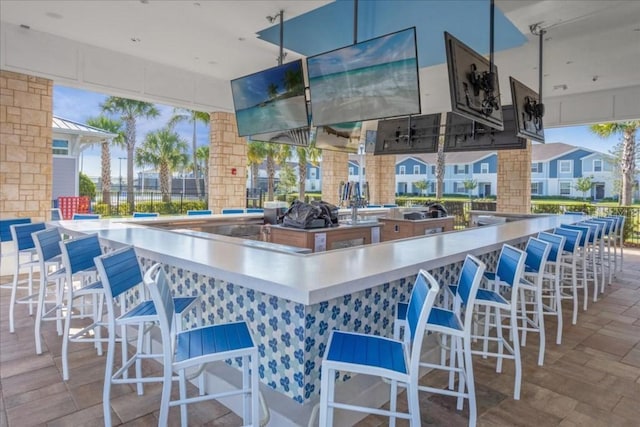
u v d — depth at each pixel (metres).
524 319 3.28
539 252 3.03
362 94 3.87
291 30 5.43
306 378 2.06
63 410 2.29
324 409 1.62
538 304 2.97
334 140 7.60
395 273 2.18
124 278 2.20
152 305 2.32
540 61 5.25
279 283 1.82
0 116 5.51
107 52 6.42
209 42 5.96
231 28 5.39
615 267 6.41
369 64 3.77
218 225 5.60
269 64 7.04
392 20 5.06
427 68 7.15
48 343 3.26
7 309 4.16
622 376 2.80
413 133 7.83
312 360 2.08
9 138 5.60
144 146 17.44
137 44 6.12
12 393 2.47
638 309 4.47
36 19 5.24
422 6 4.61
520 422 2.22
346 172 12.20
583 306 4.50
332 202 11.78
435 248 2.97
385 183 12.98
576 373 2.84
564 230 4.20
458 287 2.38
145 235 3.49
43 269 3.06
